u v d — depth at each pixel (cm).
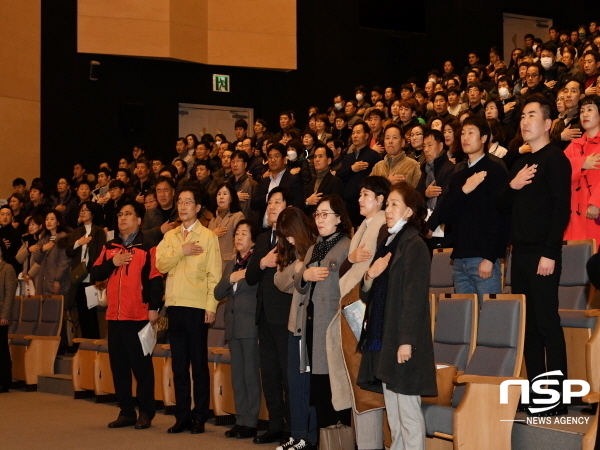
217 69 1331
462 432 364
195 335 523
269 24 1346
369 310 371
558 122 613
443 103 919
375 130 861
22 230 971
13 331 835
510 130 687
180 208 532
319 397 421
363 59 1391
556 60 1001
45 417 600
